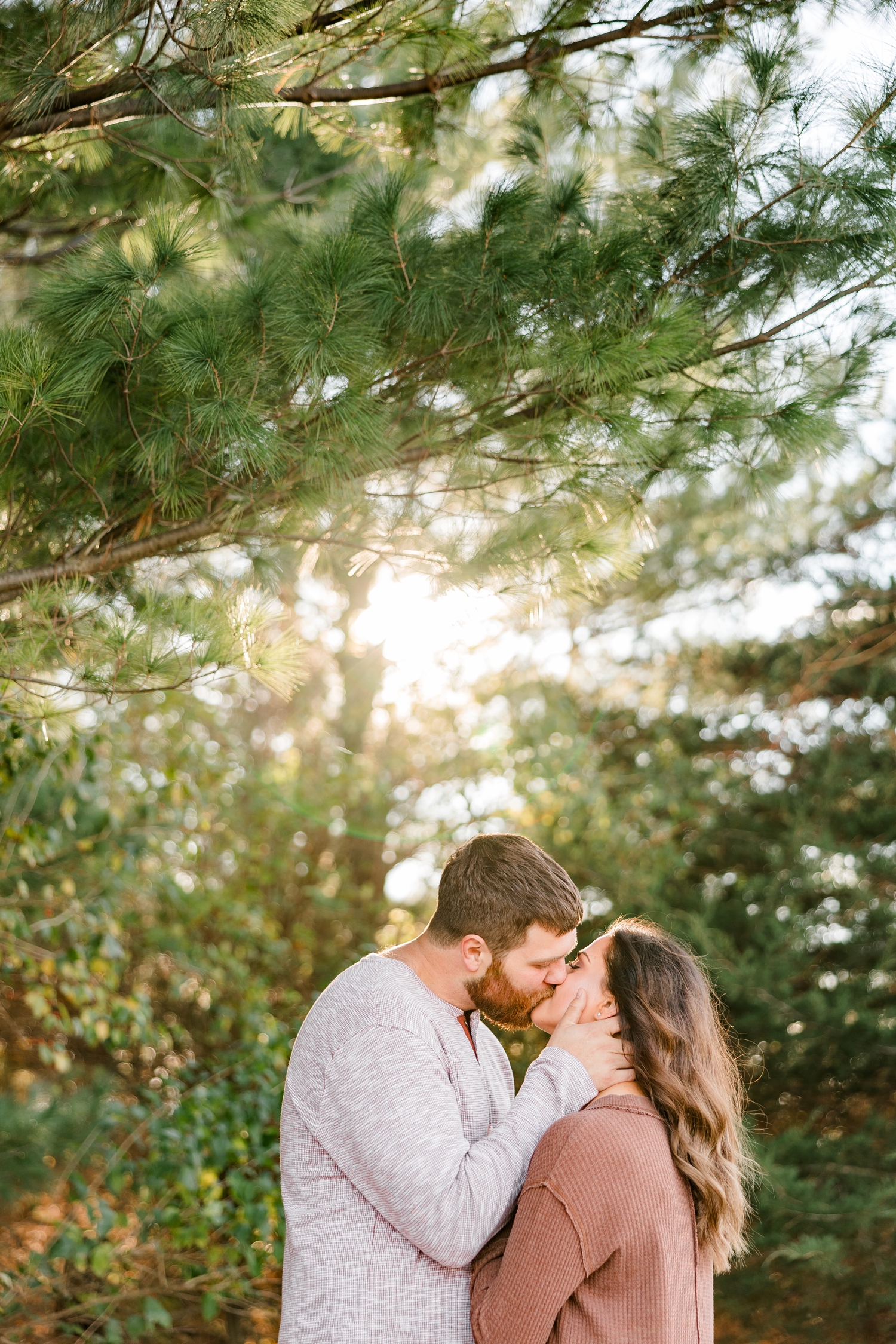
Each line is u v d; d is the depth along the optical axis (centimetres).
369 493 241
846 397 237
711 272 241
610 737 704
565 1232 152
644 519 255
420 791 625
